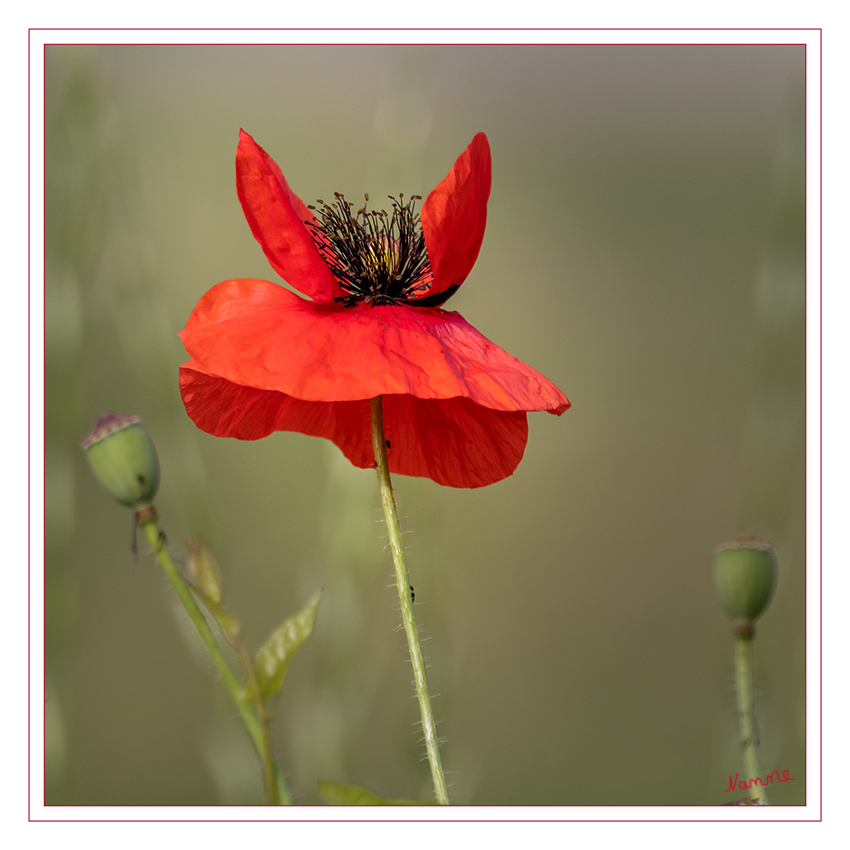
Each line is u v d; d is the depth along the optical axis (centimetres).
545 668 123
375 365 76
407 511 89
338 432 79
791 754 87
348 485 88
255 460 116
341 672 87
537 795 112
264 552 114
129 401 94
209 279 117
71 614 85
